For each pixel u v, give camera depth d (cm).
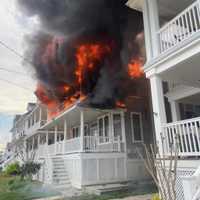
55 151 1529
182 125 619
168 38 689
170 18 959
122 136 1319
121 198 809
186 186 336
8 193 1002
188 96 894
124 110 1373
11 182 1348
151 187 1040
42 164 1416
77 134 1922
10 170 1927
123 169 1226
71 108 1316
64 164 1302
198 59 618
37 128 2364
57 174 1241
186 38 600
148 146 1348
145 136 1389
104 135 1443
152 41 756
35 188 1105
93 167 1138
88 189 999
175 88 934
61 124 1912
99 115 1507
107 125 1437
